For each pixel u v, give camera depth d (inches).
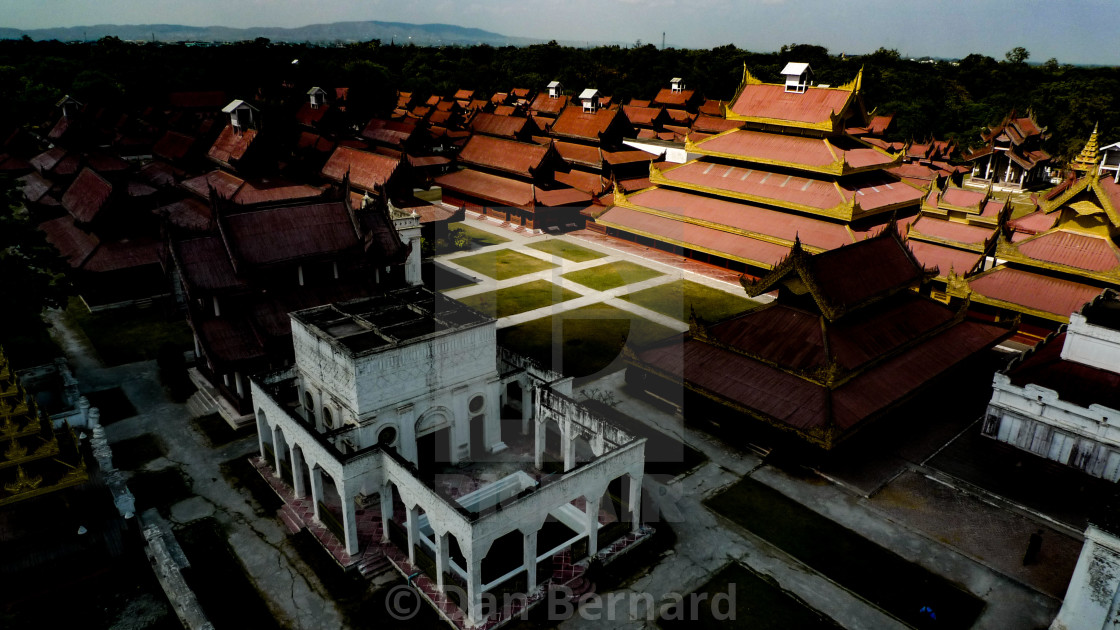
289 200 1859.0
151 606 1077.8
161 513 1294.3
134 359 1904.5
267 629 1042.1
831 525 1294.3
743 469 1469.0
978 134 5403.5
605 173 3356.3
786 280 1569.9
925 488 1405.0
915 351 1638.8
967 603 1109.1
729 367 1576.0
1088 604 992.9
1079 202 1945.1
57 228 2524.6
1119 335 1421.0
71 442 1169.4
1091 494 1375.5
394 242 1946.4
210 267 1652.3
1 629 1012.5
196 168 2967.5
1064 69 7140.8
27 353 1733.5
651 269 2568.9
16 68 5019.7
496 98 5974.4
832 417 1366.9
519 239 3117.6
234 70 5255.9
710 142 2950.3
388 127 3956.7
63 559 1117.7
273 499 1346.0
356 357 1198.3
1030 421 1473.9
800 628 1060.5
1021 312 1973.4
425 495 1061.8
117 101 4776.1
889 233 1734.7
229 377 1612.9
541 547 1242.6
